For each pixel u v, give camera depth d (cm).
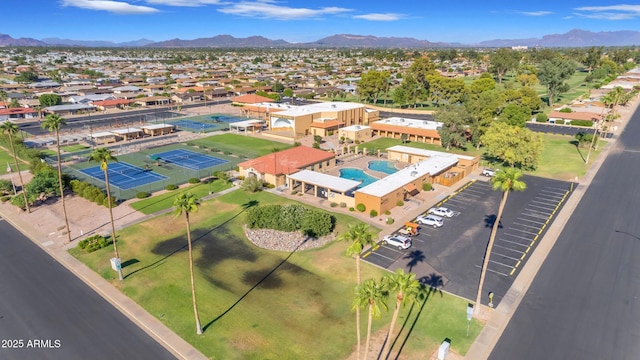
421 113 15738
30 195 6662
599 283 4450
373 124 12075
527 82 19088
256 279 4575
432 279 4544
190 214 6388
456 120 9888
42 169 7775
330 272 4712
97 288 4425
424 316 3909
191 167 9050
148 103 17788
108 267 4834
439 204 6806
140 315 3956
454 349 3469
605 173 8281
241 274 4681
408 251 5184
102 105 16300
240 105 17588
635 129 12081
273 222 5762
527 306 4059
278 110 14162
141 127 12525
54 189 6988
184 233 5731
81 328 3803
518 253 5112
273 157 8494
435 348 3488
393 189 6588
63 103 16750
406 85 16738
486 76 17512
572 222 6006
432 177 7738
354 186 6906
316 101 18762
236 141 11606
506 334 3659
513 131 8475
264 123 13538
